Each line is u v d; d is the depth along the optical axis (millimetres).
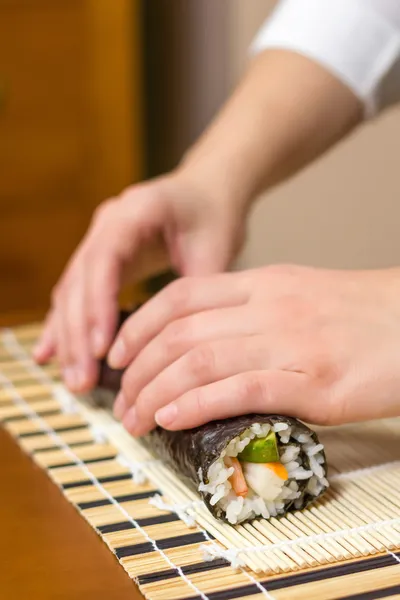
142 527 471
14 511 493
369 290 511
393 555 446
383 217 965
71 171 1133
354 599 420
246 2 1088
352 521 468
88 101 1112
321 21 642
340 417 480
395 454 524
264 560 442
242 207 648
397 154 927
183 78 1211
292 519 471
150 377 519
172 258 649
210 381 493
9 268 1141
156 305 542
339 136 671
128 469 523
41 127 1105
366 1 635
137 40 1105
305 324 501
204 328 515
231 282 537
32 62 1081
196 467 470
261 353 493
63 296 634
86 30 1088
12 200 1118
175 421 479
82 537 470
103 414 588
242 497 467
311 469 475
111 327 596
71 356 606
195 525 471
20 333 724
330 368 483
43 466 530
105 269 611
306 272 532
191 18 1175
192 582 432
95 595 431
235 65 1118
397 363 483
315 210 1061
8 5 1053
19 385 634
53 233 1150
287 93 647
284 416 476
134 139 1117
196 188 640
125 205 634
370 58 643
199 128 1193
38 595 433
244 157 645
